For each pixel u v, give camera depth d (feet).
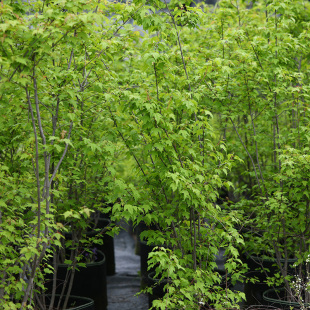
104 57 14.32
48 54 11.57
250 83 17.34
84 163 17.48
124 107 13.96
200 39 21.22
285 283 17.22
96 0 12.55
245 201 19.01
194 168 14.08
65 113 13.64
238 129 20.92
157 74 14.10
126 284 24.94
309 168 14.99
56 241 12.09
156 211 14.75
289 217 17.66
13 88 11.84
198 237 15.11
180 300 13.42
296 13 20.74
